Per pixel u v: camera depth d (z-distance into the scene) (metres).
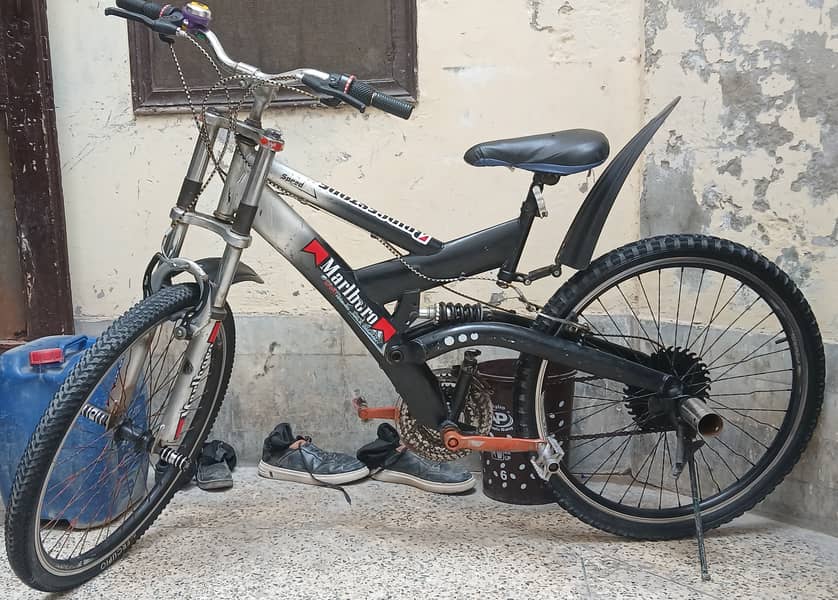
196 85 2.48
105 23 2.46
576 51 2.36
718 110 2.16
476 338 1.89
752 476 2.05
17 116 2.45
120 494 2.14
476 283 2.47
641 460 2.45
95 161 2.53
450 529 2.10
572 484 2.01
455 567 1.88
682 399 1.90
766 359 2.12
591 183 2.41
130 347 1.73
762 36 2.05
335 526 2.12
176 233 1.85
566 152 1.78
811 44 1.97
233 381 2.58
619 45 2.34
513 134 2.41
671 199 2.30
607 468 2.51
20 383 2.01
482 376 2.14
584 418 2.32
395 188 2.48
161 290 1.80
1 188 2.54
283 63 2.46
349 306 1.91
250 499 2.31
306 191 1.88
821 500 2.05
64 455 2.00
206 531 2.09
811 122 1.99
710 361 2.25
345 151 2.47
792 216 2.05
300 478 2.42
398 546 1.99
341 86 1.65
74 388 1.65
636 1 2.32
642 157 2.37
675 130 2.26
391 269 1.92
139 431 1.88
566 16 2.35
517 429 2.01
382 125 2.45
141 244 2.56
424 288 1.93
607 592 1.76
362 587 1.79
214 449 2.50
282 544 2.00
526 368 1.97
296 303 2.54
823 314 2.03
